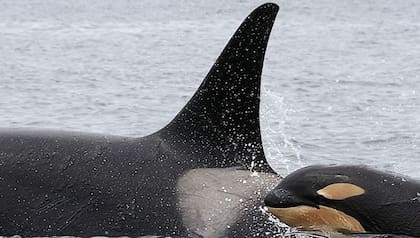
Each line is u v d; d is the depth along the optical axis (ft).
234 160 124.88
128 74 446.60
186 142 125.70
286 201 108.47
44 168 122.83
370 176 108.58
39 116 280.92
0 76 431.43
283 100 328.49
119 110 296.30
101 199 120.57
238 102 124.57
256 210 117.70
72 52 600.39
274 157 201.87
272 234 114.42
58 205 120.67
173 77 428.56
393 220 106.22
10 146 124.88
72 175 122.21
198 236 116.67
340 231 108.06
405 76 431.02
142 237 118.21
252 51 122.62
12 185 121.80
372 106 309.83
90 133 128.77
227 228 116.57
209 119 125.49
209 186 121.29
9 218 120.47
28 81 407.03
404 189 107.55
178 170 122.83
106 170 122.52
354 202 106.93
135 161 123.44
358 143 225.56
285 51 599.57
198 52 588.91
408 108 302.86
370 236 107.14
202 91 125.80
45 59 541.75
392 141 228.22
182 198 120.16
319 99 333.21
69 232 119.34
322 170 109.50
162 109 301.63
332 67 483.92
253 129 125.70
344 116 281.74
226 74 124.06
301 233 110.52
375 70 463.42
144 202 120.06
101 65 501.97
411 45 638.12
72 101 321.73
